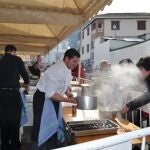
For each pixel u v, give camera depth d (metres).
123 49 16.72
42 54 12.12
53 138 3.05
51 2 4.47
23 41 8.27
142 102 2.67
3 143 3.94
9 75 3.78
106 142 1.20
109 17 34.19
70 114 3.25
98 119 2.78
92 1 3.97
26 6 4.54
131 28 34.62
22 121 4.04
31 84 6.05
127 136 1.28
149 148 2.11
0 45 9.64
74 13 4.65
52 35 8.12
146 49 12.36
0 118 3.79
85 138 2.27
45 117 3.00
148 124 3.21
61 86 3.01
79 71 5.98
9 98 3.77
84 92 3.81
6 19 4.41
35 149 3.05
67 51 2.99
